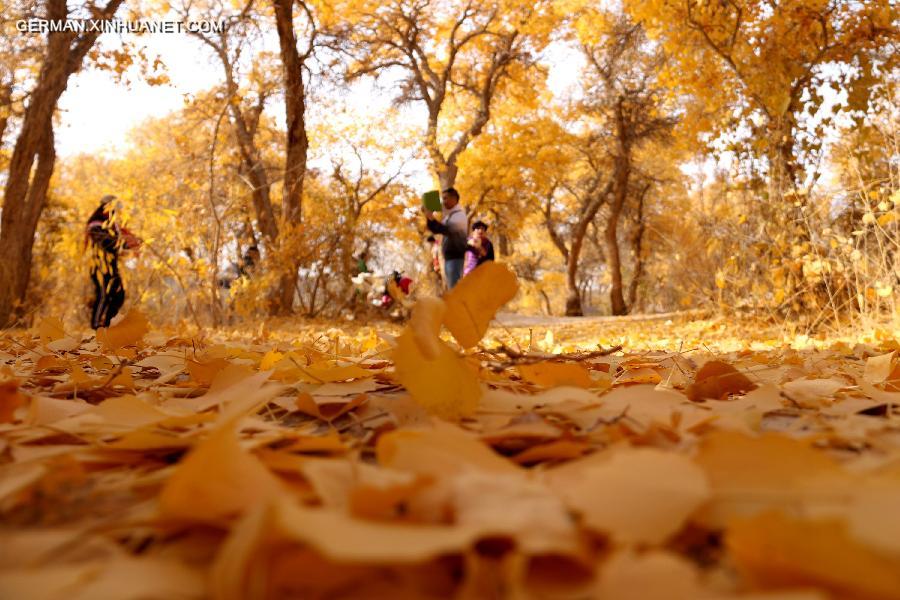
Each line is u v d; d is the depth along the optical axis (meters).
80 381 1.44
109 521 0.54
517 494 0.48
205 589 0.41
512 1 19.16
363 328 9.86
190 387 1.55
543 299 37.50
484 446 0.64
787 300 6.57
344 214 12.62
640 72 20.89
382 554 0.35
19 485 0.57
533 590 0.40
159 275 8.30
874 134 6.31
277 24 11.94
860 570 0.36
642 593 0.37
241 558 0.37
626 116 22.94
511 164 22.14
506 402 1.07
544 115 23.53
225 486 0.52
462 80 22.36
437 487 0.51
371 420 1.12
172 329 5.09
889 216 5.00
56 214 12.83
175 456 0.80
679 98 11.98
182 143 13.40
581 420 0.97
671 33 8.51
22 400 1.06
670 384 1.70
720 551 0.50
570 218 28.80
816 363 2.22
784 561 0.38
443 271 9.23
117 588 0.38
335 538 0.36
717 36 7.98
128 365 1.87
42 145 9.71
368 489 0.47
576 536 0.43
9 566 0.44
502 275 1.13
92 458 0.75
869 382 1.58
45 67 9.46
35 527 0.54
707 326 7.64
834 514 0.46
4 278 9.16
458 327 1.12
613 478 0.50
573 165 26.38
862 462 0.65
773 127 7.27
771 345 4.59
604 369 2.02
